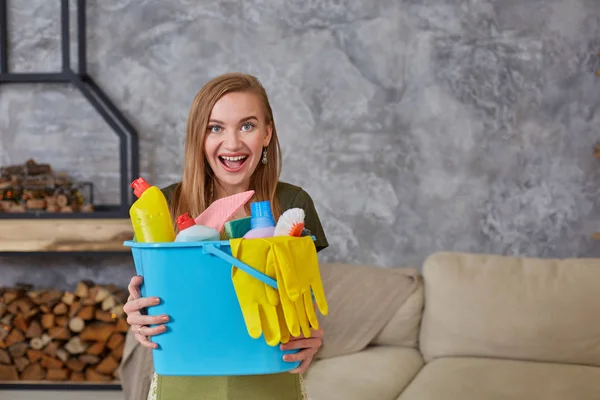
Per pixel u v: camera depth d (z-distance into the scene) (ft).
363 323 9.72
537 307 9.25
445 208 11.80
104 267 12.40
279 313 3.69
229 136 4.31
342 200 11.92
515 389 7.95
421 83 11.71
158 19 12.00
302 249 3.69
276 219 4.66
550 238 11.71
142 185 4.02
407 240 11.87
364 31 11.73
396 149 11.80
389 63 11.73
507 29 11.59
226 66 11.95
